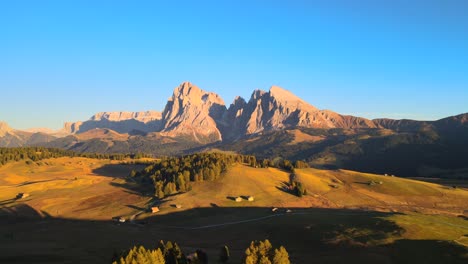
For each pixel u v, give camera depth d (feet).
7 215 547.49
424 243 327.67
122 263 197.47
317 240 374.63
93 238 390.63
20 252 289.12
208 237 428.56
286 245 373.61
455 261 285.64
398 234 356.38
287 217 481.46
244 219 508.12
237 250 351.25
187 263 243.19
